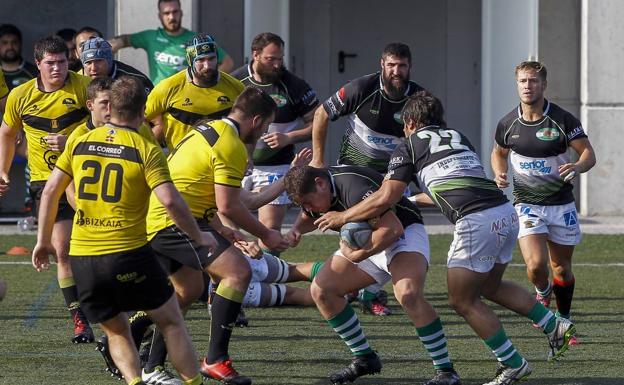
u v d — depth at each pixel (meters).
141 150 15.58
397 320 23.66
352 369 18.03
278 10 39.12
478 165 17.88
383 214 17.20
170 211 15.47
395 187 17.12
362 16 44.06
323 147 24.91
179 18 33.16
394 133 24.33
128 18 36.47
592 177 38.91
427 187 17.77
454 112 44.12
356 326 18.03
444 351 17.59
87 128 18.14
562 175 21.97
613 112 38.69
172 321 16.20
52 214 16.33
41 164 22.58
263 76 25.83
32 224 36.19
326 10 43.91
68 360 19.56
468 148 17.95
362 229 17.12
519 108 22.97
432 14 43.97
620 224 37.53
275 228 25.86
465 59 44.00
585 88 38.88
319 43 44.03
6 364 19.23
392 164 17.52
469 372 18.94
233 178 17.73
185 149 18.20
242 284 17.81
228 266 17.80
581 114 39.69
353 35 44.09
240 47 40.47
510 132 22.88
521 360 17.55
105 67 22.81
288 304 24.56
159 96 22.83
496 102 39.12
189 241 17.81
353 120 24.56
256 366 19.25
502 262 18.16
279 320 23.47
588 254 32.38
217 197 17.75
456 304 17.69
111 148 15.66
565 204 22.75
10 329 22.34
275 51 25.53
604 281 28.31
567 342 18.80
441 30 44.00
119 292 15.76
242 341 21.33
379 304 24.17
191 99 22.78
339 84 44.16
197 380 16.22
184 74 22.98
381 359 19.89
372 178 17.56
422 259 17.77
